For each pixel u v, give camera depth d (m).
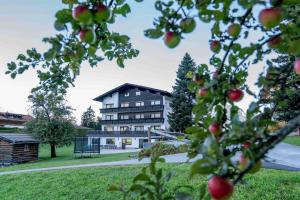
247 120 1.29
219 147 1.21
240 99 1.71
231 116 1.72
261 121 1.49
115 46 2.62
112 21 1.87
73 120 25.86
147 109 39.44
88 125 74.38
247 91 1.88
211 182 1.13
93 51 1.84
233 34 1.72
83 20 1.41
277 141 1.16
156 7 1.56
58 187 8.46
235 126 1.27
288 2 1.32
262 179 6.52
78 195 7.53
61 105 24.23
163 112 39.09
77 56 1.70
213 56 2.06
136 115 41.19
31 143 23.11
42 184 9.02
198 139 1.68
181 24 1.55
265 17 1.33
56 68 2.41
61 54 1.68
